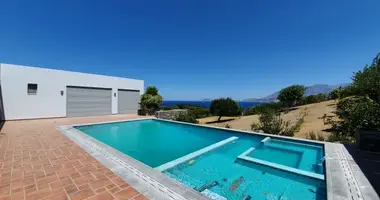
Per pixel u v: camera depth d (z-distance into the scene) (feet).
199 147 22.56
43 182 9.18
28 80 36.68
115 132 30.99
